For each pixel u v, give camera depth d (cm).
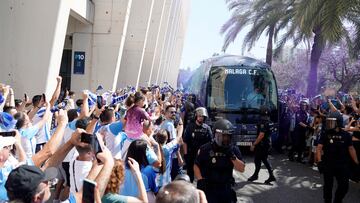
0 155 348
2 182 342
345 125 966
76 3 1364
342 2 1145
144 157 434
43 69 1015
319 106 1219
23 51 1012
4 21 1004
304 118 1220
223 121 507
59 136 398
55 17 1012
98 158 307
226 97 1377
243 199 798
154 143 561
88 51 1608
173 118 756
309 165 1181
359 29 1520
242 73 1397
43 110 705
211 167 499
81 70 1603
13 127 455
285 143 1430
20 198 244
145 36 2152
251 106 1369
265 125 942
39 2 1006
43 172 260
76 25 1596
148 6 2142
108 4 1599
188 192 240
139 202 316
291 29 1986
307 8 1305
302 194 845
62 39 1065
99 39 1609
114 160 330
